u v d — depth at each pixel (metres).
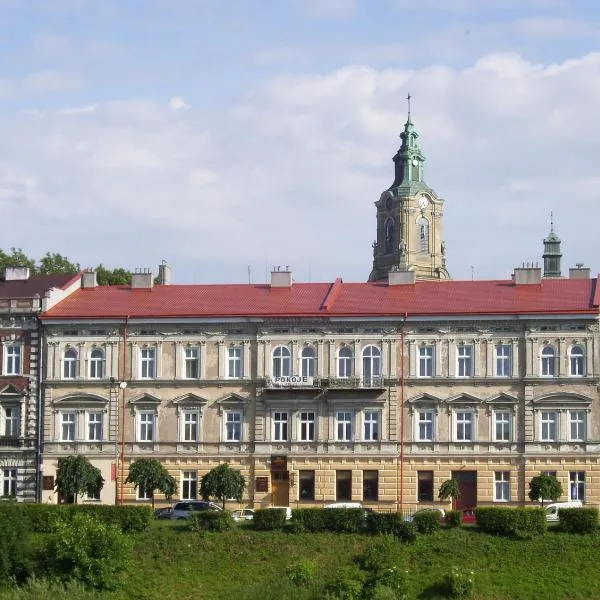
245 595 105.06
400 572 105.00
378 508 139.12
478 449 138.62
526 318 139.00
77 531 108.06
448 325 140.62
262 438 141.62
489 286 146.25
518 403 138.62
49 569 107.75
